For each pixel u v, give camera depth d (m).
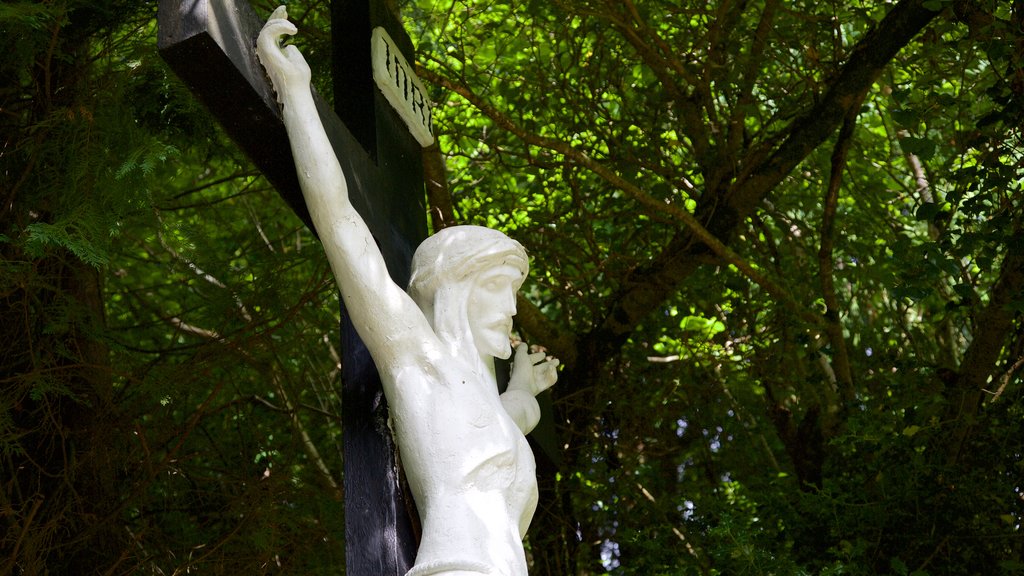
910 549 6.73
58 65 5.46
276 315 6.46
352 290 3.37
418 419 3.33
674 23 7.71
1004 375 7.29
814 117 7.20
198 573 6.44
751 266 7.47
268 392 8.48
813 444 7.98
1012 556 6.70
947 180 7.47
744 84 7.40
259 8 7.05
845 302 8.90
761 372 7.94
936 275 6.48
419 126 4.45
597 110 7.82
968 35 6.64
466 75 7.83
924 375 7.37
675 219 7.64
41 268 5.70
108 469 6.11
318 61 6.62
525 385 4.18
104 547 6.05
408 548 3.42
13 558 5.29
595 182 8.28
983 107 7.82
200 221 8.55
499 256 3.67
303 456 8.52
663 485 8.26
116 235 4.82
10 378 5.32
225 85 3.25
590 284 8.08
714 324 8.41
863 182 8.41
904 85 7.82
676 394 8.41
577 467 7.73
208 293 6.50
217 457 7.12
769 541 6.81
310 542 6.77
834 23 7.36
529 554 7.62
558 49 7.90
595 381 7.85
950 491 6.69
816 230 8.60
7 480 5.78
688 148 8.07
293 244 9.19
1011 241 6.33
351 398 3.62
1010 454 6.96
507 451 3.35
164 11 3.14
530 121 7.75
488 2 8.09
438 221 7.14
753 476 8.00
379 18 4.36
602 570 7.93
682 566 6.88
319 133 3.36
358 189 3.71
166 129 6.16
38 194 5.24
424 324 3.44
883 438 6.77
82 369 5.89
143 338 8.46
